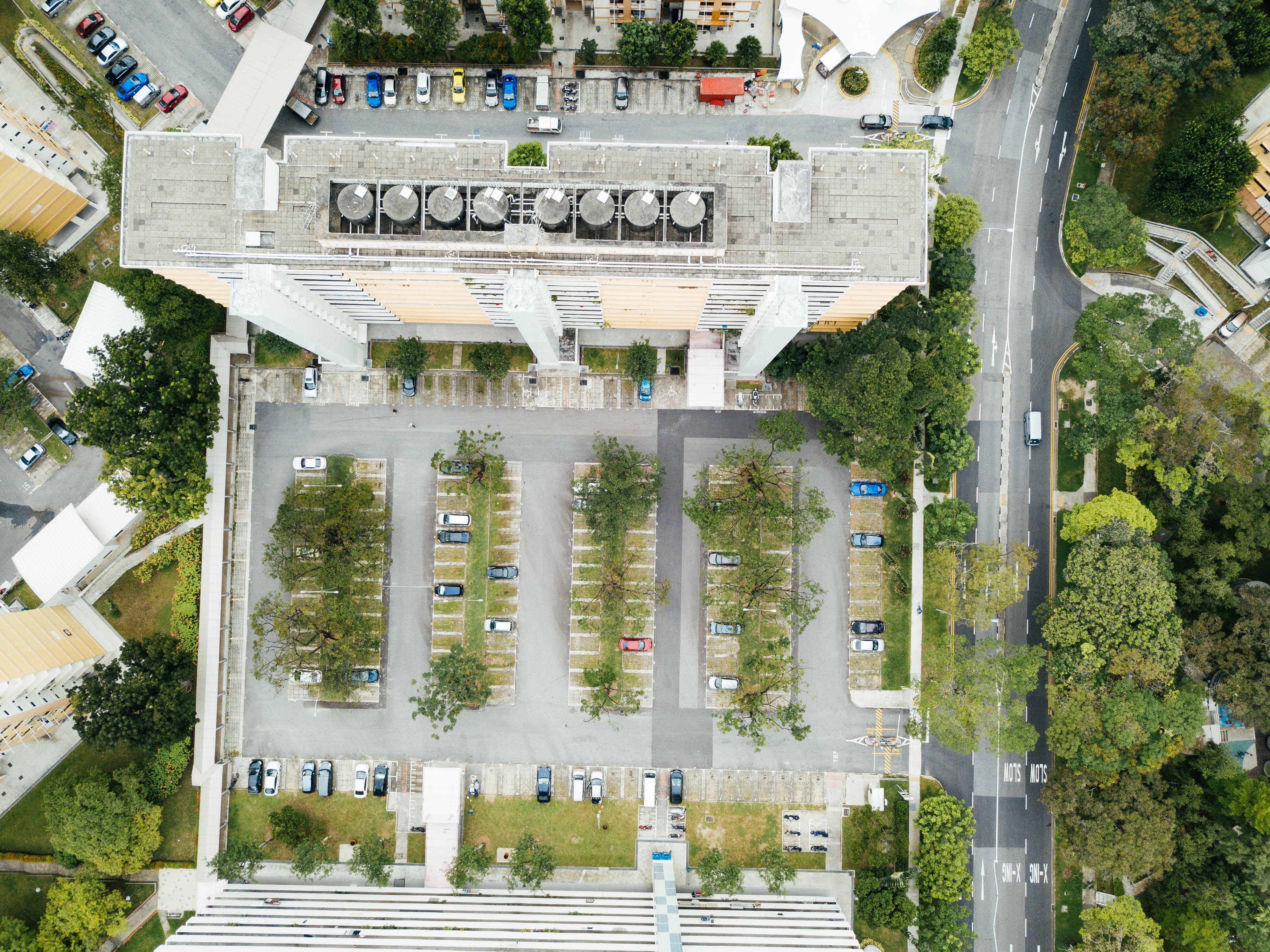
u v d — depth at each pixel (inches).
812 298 3511.3
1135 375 3774.6
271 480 4232.3
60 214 4035.4
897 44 4217.5
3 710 3582.7
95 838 3811.5
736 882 3912.4
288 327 3309.5
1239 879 3769.7
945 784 4178.2
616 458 4030.5
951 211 3986.2
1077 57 4205.2
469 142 3117.6
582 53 4114.2
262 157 3083.2
